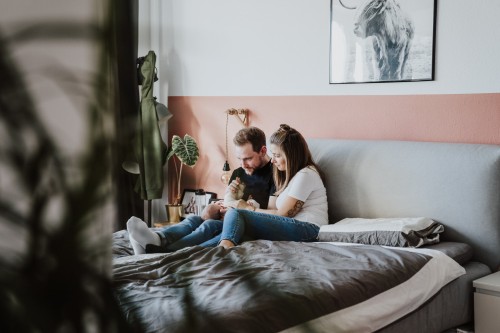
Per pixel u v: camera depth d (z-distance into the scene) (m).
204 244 2.78
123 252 2.76
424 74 3.11
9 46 0.24
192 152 4.13
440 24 3.05
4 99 0.24
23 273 0.25
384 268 2.20
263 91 3.89
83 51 0.25
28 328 0.25
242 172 3.50
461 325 2.63
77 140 0.25
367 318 1.97
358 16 3.35
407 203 2.98
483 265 2.74
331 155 3.30
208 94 4.21
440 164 2.90
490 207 2.75
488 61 2.91
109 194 0.26
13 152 0.24
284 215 3.03
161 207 4.57
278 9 3.76
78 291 0.26
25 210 0.24
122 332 0.27
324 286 1.95
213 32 4.12
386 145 3.15
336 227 2.84
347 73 3.44
